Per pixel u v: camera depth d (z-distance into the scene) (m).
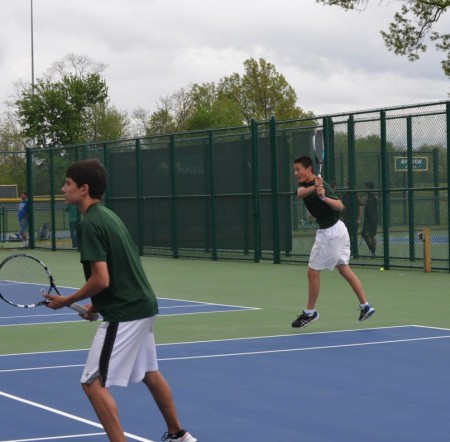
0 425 8.92
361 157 26.12
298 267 26.83
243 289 21.58
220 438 8.43
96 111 78.94
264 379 11.07
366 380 10.93
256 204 28.53
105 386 7.37
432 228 26.80
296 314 17.05
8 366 12.19
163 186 32.09
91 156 35.59
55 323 16.39
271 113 91.00
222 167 29.91
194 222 30.94
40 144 65.75
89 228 7.28
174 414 7.88
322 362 12.12
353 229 26.41
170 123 86.38
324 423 8.92
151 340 7.68
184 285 22.75
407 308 17.59
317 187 14.60
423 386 10.56
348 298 19.31
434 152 25.06
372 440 8.29
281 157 28.27
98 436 8.49
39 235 39.28
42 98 64.94
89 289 7.26
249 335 14.56
